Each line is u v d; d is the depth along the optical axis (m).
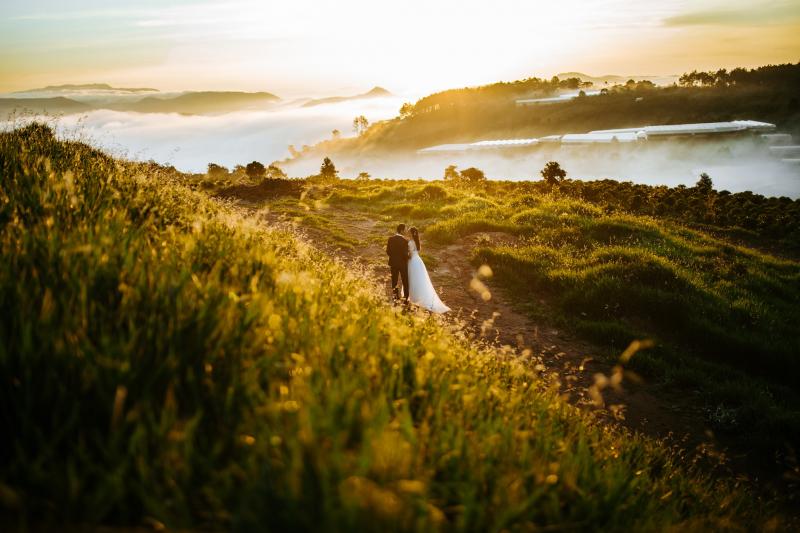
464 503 1.77
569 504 2.36
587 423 4.66
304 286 3.62
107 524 1.55
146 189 6.29
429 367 3.13
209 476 1.69
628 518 2.52
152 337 2.24
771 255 19.50
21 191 4.04
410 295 10.57
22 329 2.01
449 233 17.02
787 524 4.57
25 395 1.80
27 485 1.55
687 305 10.62
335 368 2.53
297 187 26.58
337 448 1.61
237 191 25.33
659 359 8.96
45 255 2.66
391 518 1.53
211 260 3.63
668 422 7.25
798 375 8.88
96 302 2.41
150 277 2.69
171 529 1.47
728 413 7.30
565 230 16.62
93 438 1.76
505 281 12.80
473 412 2.76
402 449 1.90
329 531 1.39
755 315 10.65
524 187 37.12
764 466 6.28
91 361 1.97
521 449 2.50
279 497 1.50
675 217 27.34
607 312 10.75
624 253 13.36
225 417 1.97
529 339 9.71
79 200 4.02
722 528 3.63
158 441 1.73
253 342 2.48
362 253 15.03
